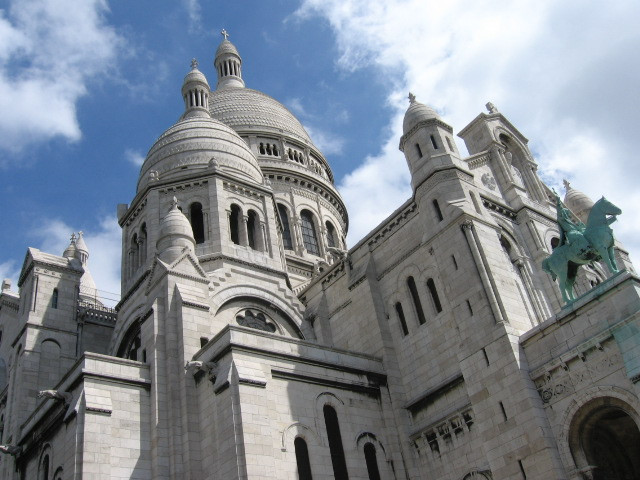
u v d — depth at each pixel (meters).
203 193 47.88
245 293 43.12
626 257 48.12
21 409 41.16
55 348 44.84
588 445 28.98
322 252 65.56
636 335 27.25
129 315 44.16
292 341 35.31
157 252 41.19
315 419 33.62
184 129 54.09
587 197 53.31
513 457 30.03
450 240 36.81
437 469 34.53
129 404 33.66
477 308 34.06
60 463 33.12
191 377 34.66
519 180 44.88
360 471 33.78
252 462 29.33
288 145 72.44
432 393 36.09
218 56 91.25
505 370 31.55
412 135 41.97
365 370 37.53
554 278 32.16
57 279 47.44
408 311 39.47
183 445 32.88
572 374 29.48
